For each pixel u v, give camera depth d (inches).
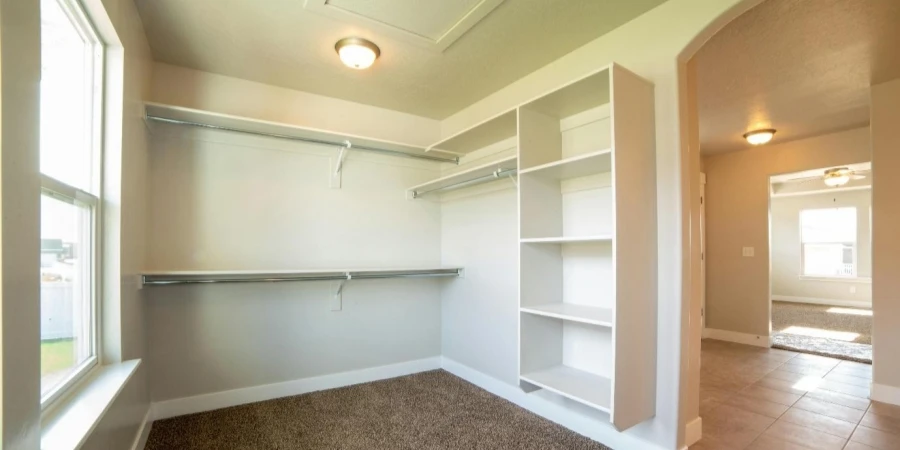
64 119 57.9
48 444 41.7
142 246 91.7
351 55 94.3
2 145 31.7
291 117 121.4
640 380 76.2
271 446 87.3
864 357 163.2
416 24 86.7
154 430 94.4
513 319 116.0
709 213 206.8
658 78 81.4
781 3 79.7
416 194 143.1
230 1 78.0
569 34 91.3
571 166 86.0
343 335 128.3
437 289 147.4
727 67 107.7
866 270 312.5
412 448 87.2
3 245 31.8
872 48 97.2
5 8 32.0
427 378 134.8
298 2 78.6
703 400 118.6
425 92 123.6
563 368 96.2
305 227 123.0
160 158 103.7
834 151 167.0
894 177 116.1
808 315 268.8
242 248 113.4
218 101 111.3
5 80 32.1
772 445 91.2
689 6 76.9
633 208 75.7
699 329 90.4
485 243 127.5
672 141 79.0
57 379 54.1
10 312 32.7
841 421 104.0
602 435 90.0
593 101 89.7
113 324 70.3
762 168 189.3
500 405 111.7
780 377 140.1
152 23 85.8
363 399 115.3
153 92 102.8
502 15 83.5
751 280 190.9
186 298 105.8
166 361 102.7
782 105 135.8
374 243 134.7
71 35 60.2
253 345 114.1
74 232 60.9
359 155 133.2
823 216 336.5
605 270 91.5
